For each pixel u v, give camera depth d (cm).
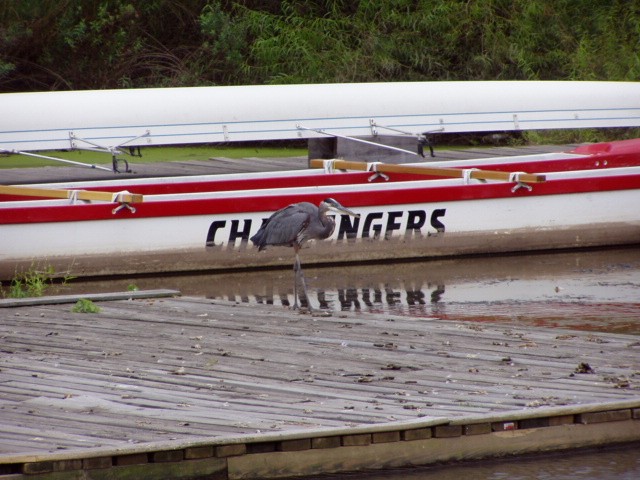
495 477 1611
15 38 6178
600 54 6069
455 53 6094
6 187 3381
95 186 3634
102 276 3462
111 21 6247
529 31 6138
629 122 4056
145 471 1490
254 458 1546
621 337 2234
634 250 3928
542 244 3859
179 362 2006
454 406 1708
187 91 3762
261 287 3322
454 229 3750
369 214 3653
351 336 2247
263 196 3550
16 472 1435
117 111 3659
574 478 1606
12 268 3372
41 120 3588
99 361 2014
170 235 3497
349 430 1576
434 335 2252
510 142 5753
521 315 2853
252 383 1852
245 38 6338
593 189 3875
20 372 1917
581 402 1730
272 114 3769
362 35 6209
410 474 1611
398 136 3931
